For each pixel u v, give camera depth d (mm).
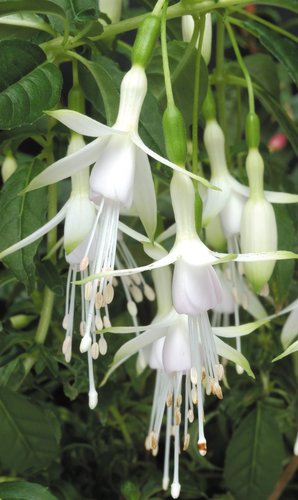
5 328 363
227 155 358
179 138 253
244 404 387
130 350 268
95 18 276
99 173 242
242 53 501
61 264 336
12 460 344
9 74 257
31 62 262
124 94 250
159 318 306
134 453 392
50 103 258
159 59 312
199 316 259
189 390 276
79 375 344
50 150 320
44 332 339
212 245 312
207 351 259
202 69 305
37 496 307
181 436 392
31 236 261
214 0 282
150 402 401
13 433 341
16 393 338
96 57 297
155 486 360
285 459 414
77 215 267
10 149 345
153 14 254
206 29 315
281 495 421
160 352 288
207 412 419
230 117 482
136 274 307
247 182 351
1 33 288
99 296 250
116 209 250
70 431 407
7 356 340
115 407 388
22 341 344
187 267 248
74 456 400
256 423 376
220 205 297
